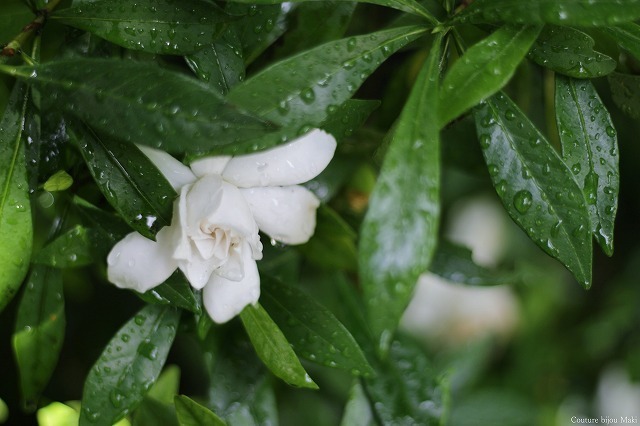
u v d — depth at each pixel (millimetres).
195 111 392
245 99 406
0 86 469
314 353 454
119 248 423
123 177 418
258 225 430
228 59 436
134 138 395
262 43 447
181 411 445
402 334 520
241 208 417
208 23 430
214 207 411
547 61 433
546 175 427
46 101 416
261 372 488
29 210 422
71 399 553
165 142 393
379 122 512
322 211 474
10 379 542
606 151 436
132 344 446
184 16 429
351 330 518
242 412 483
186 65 484
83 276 551
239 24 444
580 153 434
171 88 396
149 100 396
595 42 446
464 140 514
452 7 436
